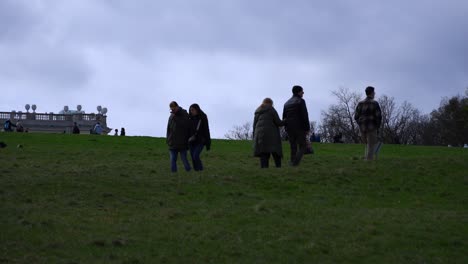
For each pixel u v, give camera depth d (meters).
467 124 97.94
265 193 20.06
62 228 14.98
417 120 108.00
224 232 15.27
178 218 16.48
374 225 16.47
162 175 22.53
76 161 30.42
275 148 23.75
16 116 110.38
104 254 13.38
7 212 16.08
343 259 14.05
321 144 47.53
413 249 14.88
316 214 17.30
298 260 13.80
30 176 21.59
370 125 25.48
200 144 24.72
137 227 15.43
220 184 20.70
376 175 22.80
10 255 12.90
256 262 13.48
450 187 21.55
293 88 24.75
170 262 13.23
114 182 20.27
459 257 14.58
